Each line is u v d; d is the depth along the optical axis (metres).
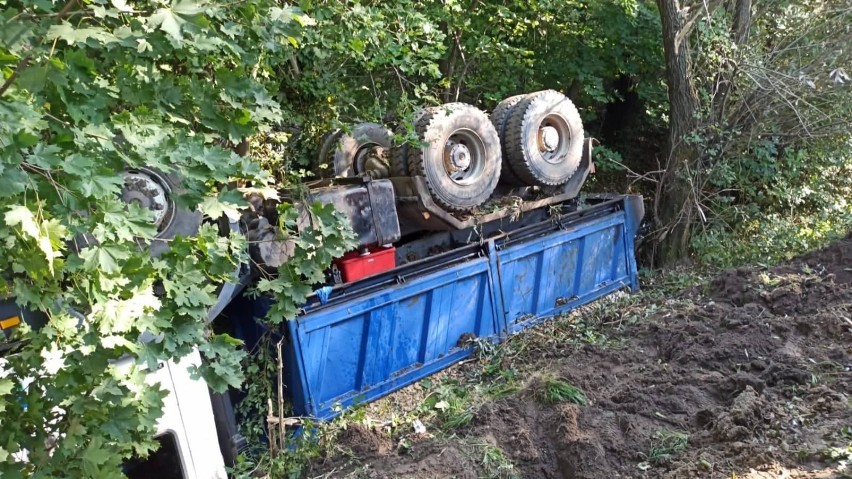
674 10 8.61
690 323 6.12
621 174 10.48
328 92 6.31
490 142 6.16
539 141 6.71
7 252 2.24
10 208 2.10
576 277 7.11
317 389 4.96
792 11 9.53
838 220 9.44
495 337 6.27
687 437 4.44
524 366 5.87
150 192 3.59
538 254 6.62
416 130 5.70
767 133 9.27
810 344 5.64
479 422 4.84
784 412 4.46
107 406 2.57
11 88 2.23
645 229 8.95
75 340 2.44
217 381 2.95
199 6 2.61
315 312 4.90
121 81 2.68
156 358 2.68
